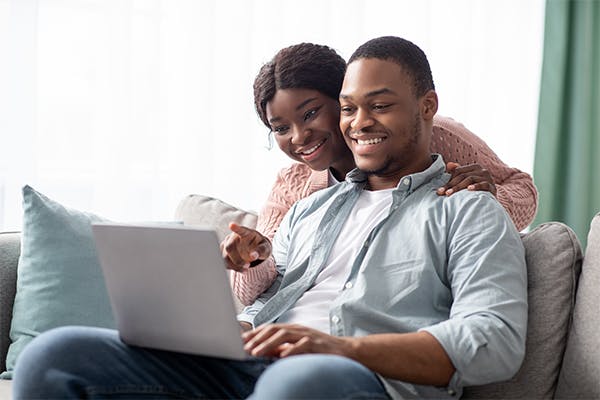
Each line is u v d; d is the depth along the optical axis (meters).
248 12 3.98
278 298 2.05
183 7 3.89
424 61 2.09
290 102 2.37
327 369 1.48
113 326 2.39
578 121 4.67
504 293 1.76
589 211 4.73
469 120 4.50
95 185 3.73
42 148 3.67
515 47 4.57
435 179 2.07
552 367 1.92
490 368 1.67
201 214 2.78
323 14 4.14
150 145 3.82
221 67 3.97
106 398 1.69
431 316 1.86
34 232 2.43
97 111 3.72
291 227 2.26
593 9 4.67
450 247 1.89
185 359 1.79
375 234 1.99
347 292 1.93
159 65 3.83
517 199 2.44
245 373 1.82
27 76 3.58
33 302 2.37
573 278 1.96
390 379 1.73
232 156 4.00
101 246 1.66
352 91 2.04
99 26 3.72
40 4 3.64
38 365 1.64
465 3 4.45
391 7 4.32
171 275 1.60
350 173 2.16
